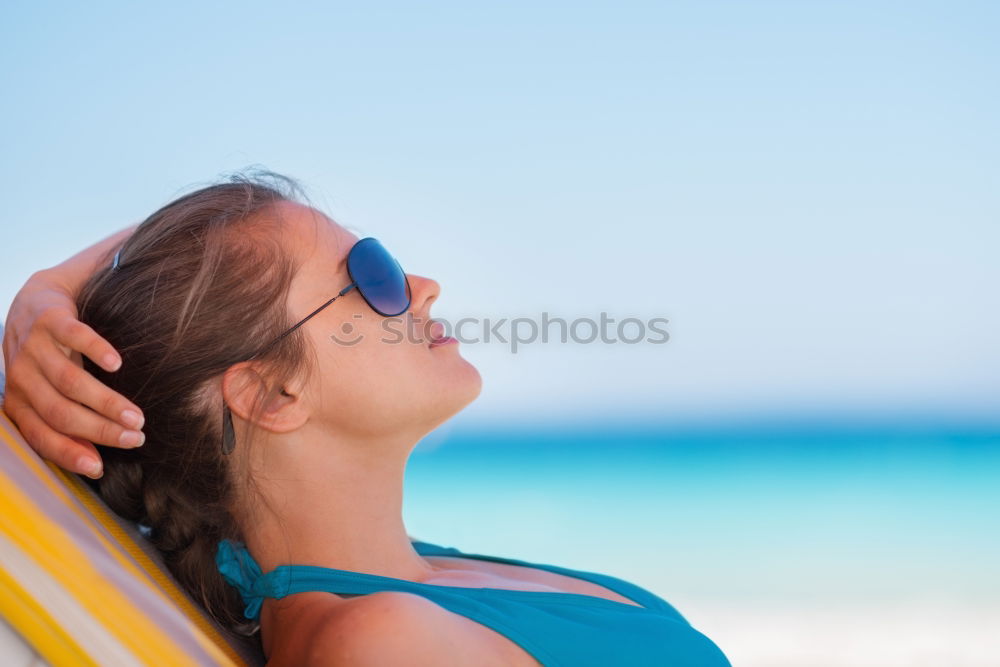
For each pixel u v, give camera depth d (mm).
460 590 2289
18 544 1556
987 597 8523
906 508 14117
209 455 2293
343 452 2350
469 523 13375
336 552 2309
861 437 21594
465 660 1917
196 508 2320
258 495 2309
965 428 22781
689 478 17203
